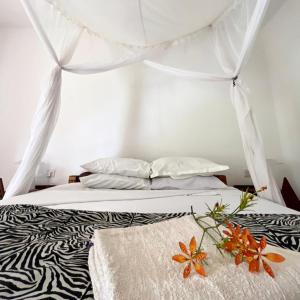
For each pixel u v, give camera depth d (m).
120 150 2.35
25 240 0.69
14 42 2.50
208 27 1.80
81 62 1.73
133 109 2.42
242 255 0.49
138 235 0.67
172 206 1.27
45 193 1.51
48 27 1.41
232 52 1.70
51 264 0.52
